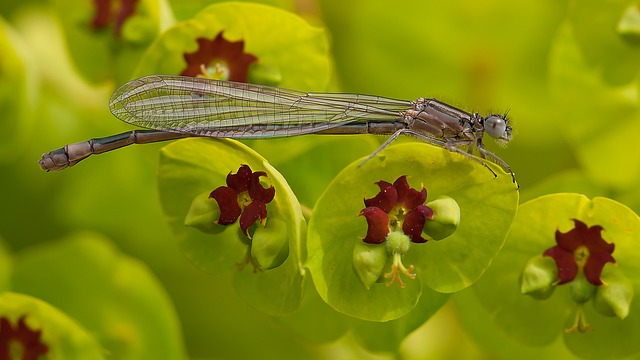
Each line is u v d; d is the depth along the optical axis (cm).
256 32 20
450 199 19
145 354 21
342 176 19
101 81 21
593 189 20
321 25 21
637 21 20
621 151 20
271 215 19
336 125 20
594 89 20
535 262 19
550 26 21
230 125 20
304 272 19
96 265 21
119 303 21
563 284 19
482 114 21
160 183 19
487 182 19
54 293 21
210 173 19
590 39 20
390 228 19
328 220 19
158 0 20
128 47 20
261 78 20
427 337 21
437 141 20
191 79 20
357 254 19
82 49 21
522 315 19
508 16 21
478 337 20
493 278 19
